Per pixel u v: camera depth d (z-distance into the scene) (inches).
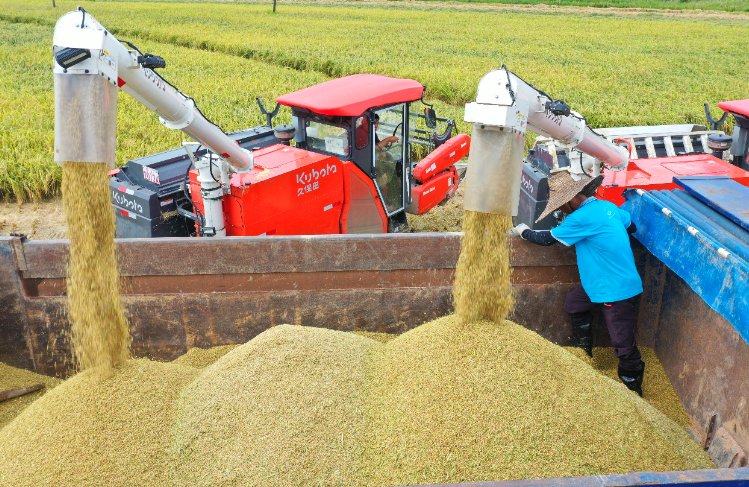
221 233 191.6
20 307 158.9
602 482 75.2
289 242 159.3
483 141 117.4
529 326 176.7
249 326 167.3
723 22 1916.8
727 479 77.3
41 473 106.0
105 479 106.1
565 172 163.0
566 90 736.3
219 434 114.1
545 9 2399.1
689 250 136.3
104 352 127.9
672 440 127.0
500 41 1299.2
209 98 615.8
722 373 135.7
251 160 182.5
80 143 110.2
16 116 545.6
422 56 1007.0
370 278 165.8
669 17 2101.4
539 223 237.5
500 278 134.6
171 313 163.6
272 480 105.2
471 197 121.9
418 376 122.9
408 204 285.0
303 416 116.3
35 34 1320.1
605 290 155.8
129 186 223.8
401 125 266.4
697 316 148.5
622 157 173.3
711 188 151.9
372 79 264.4
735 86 790.5
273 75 787.4
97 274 127.0
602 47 1235.9
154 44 1165.7
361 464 110.0
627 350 156.7
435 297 169.2
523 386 118.4
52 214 354.0
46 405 122.9
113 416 117.3
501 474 104.7
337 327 170.4
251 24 1524.4
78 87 107.9
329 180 229.8
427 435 111.0
